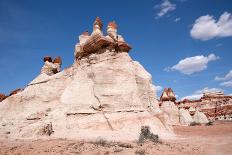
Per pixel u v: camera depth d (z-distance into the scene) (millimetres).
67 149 15398
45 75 40250
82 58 36969
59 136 25047
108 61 34469
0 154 14078
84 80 34375
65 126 29312
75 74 36625
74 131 27656
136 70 37438
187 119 71250
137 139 22641
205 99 110562
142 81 36469
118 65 34562
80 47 37719
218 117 96625
